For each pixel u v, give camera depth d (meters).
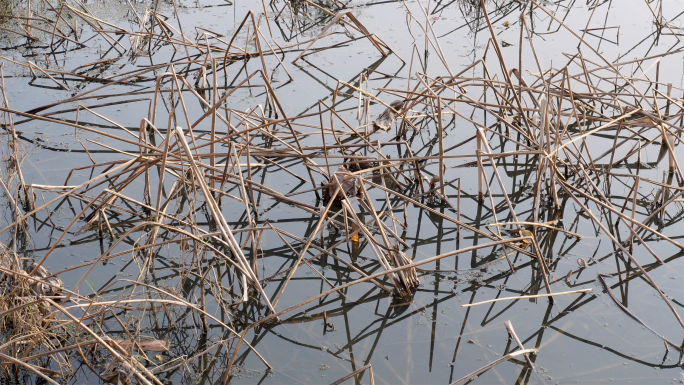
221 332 3.32
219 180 4.52
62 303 2.96
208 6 9.65
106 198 4.20
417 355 3.16
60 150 5.50
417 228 4.46
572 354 3.13
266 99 6.53
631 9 9.07
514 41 7.92
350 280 3.85
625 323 3.36
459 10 9.40
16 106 6.28
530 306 3.54
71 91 6.75
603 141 5.70
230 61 7.76
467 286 3.75
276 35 8.51
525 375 2.99
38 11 8.93
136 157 4.48
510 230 4.16
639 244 4.14
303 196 4.84
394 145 5.66
